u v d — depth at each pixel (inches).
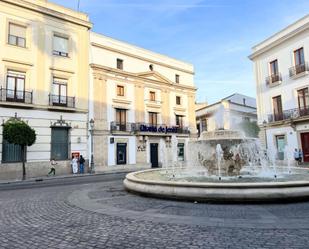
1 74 780.6
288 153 949.8
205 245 159.3
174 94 1325.0
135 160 1102.4
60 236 184.2
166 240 170.1
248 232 181.9
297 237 169.8
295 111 925.2
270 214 228.7
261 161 491.8
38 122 831.7
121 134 1063.0
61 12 925.2
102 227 203.2
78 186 489.7
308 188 271.0
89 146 954.7
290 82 960.3
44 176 798.5
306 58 900.0
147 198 316.8
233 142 405.1
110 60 1065.5
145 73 1182.3
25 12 845.2
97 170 959.0
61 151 882.1
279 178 374.0
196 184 281.0
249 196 262.1
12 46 808.9
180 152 1289.4
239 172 419.2
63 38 931.3
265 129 1067.3
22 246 166.4
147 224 207.5
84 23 979.3
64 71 911.7
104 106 1022.4
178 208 258.5
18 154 786.8
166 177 414.6
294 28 942.4
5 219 239.6
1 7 797.9
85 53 980.6
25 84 826.2
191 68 1434.5
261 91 1093.1
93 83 998.4
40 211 269.6
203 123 1590.8
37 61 853.2
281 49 1001.5
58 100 890.1
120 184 478.9
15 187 535.5
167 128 1238.3
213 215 229.3
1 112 765.3
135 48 1170.6
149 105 1195.9
